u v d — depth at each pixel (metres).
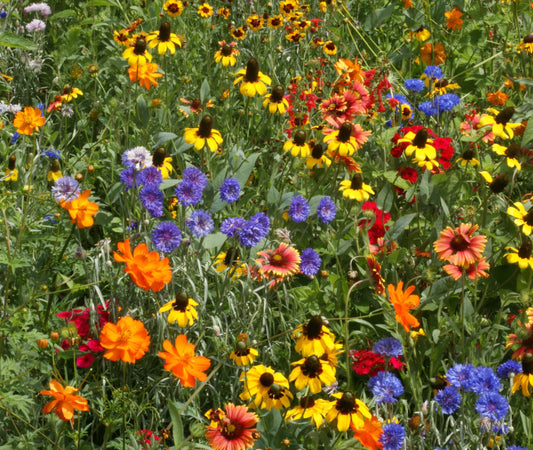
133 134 2.74
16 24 2.98
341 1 3.23
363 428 1.99
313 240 2.53
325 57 3.25
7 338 2.14
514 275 2.44
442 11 3.54
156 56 2.92
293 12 3.16
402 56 3.37
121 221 2.47
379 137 2.55
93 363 2.23
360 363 2.25
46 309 2.25
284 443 2.04
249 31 3.20
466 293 2.37
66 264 2.33
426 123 2.90
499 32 3.26
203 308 2.24
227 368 2.24
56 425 2.01
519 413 2.21
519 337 2.16
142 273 1.96
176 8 2.92
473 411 2.17
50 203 2.39
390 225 2.52
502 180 2.38
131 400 2.05
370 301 2.39
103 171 2.60
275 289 2.35
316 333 2.07
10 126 2.59
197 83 2.95
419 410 2.19
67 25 3.08
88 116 2.64
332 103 2.49
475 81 3.21
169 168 2.45
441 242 2.24
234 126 2.82
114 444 2.06
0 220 2.26
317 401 2.05
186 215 2.42
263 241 2.41
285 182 2.55
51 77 2.91
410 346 2.28
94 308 2.21
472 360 2.25
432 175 2.52
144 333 1.94
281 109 2.61
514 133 2.62
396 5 3.53
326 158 2.53
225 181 2.37
